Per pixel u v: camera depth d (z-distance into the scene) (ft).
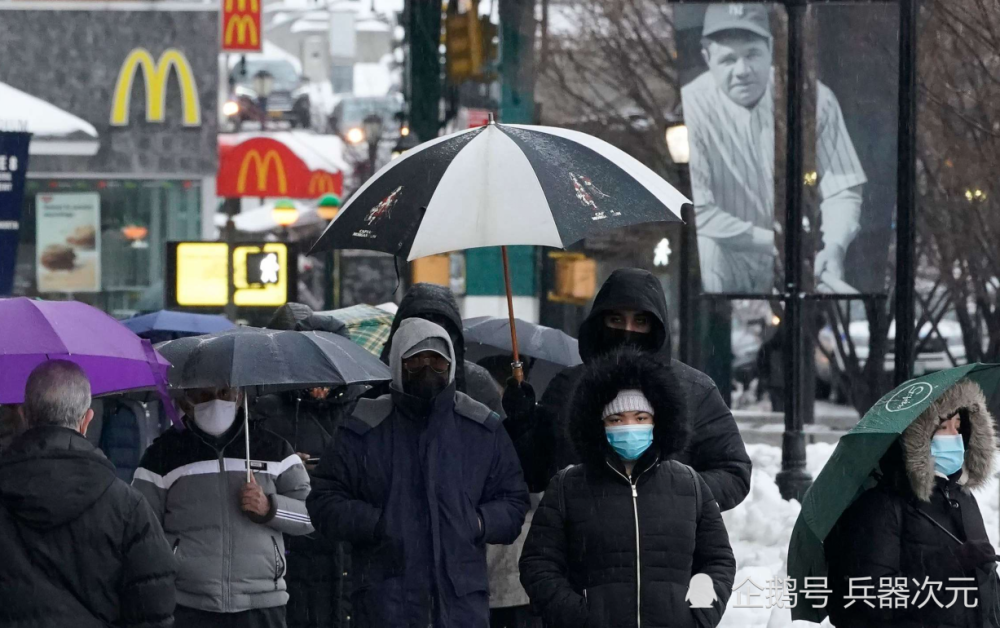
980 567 74.95
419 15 369.30
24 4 363.97
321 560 112.78
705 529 74.64
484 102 342.64
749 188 182.39
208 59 368.48
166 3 367.25
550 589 72.79
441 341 80.89
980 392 76.64
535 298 337.52
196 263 194.49
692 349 360.28
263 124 549.13
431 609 78.84
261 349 91.81
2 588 67.31
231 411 91.97
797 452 184.03
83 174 365.20
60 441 68.59
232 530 90.58
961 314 305.94
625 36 347.77
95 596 68.33
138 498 69.92
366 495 80.79
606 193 80.02
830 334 499.92
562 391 85.61
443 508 79.71
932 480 75.20
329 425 116.16
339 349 95.25
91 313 77.92
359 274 447.01
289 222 364.38
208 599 89.25
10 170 163.32
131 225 368.07
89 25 365.81
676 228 343.67
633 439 72.74
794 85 183.93
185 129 368.27
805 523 76.38
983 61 233.35
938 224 273.33
